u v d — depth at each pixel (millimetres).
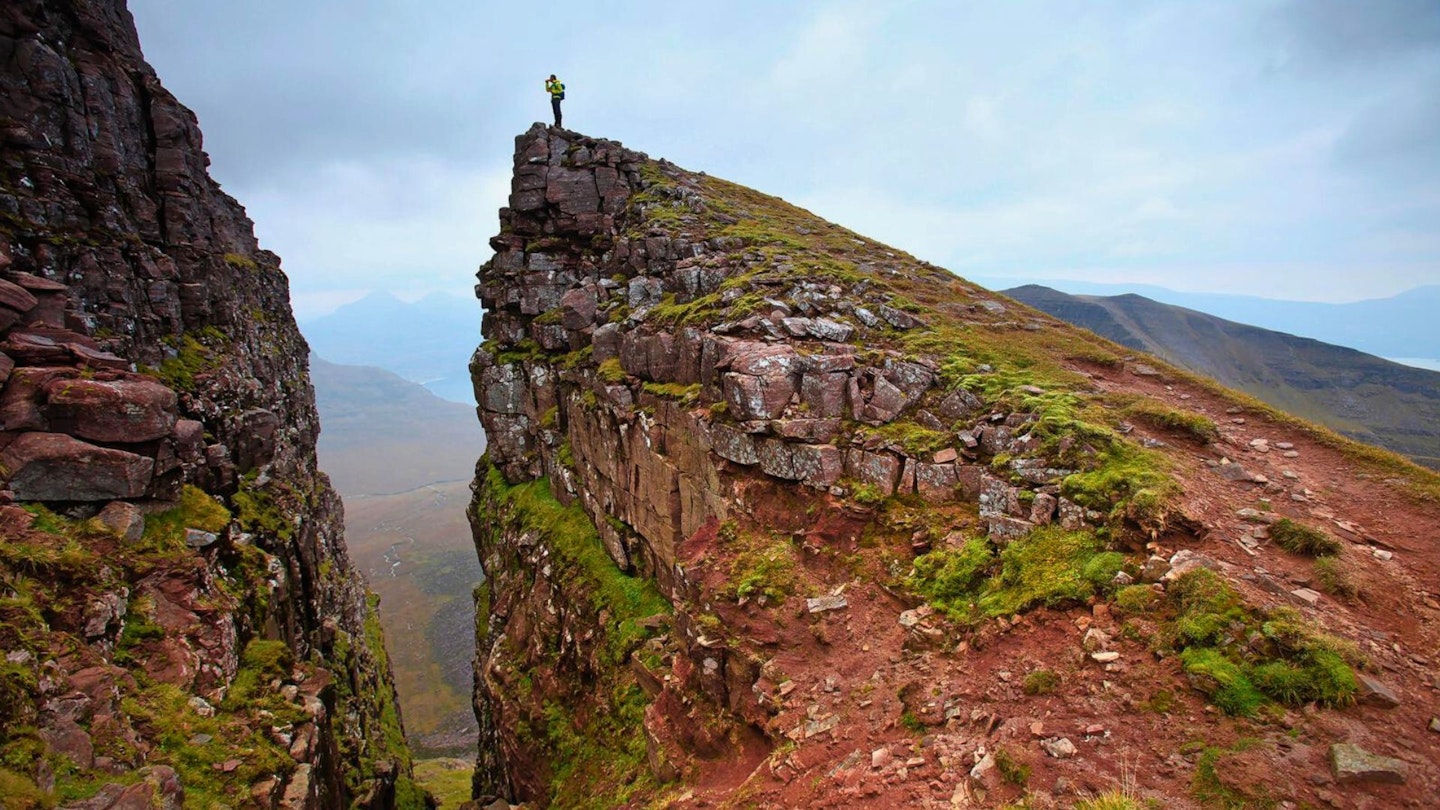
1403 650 9938
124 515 16484
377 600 80938
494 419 42094
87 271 25781
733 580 17766
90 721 11656
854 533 17719
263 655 17969
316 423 74000
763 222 37531
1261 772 8258
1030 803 8891
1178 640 10656
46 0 28734
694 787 15664
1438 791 7707
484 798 31859
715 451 21703
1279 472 15398
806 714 13594
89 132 29438
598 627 26406
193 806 12289
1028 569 13609
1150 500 13211
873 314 25094
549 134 41125
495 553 41500
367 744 32281
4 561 13047
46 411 16078
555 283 39188
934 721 11648
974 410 18875
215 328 37906
